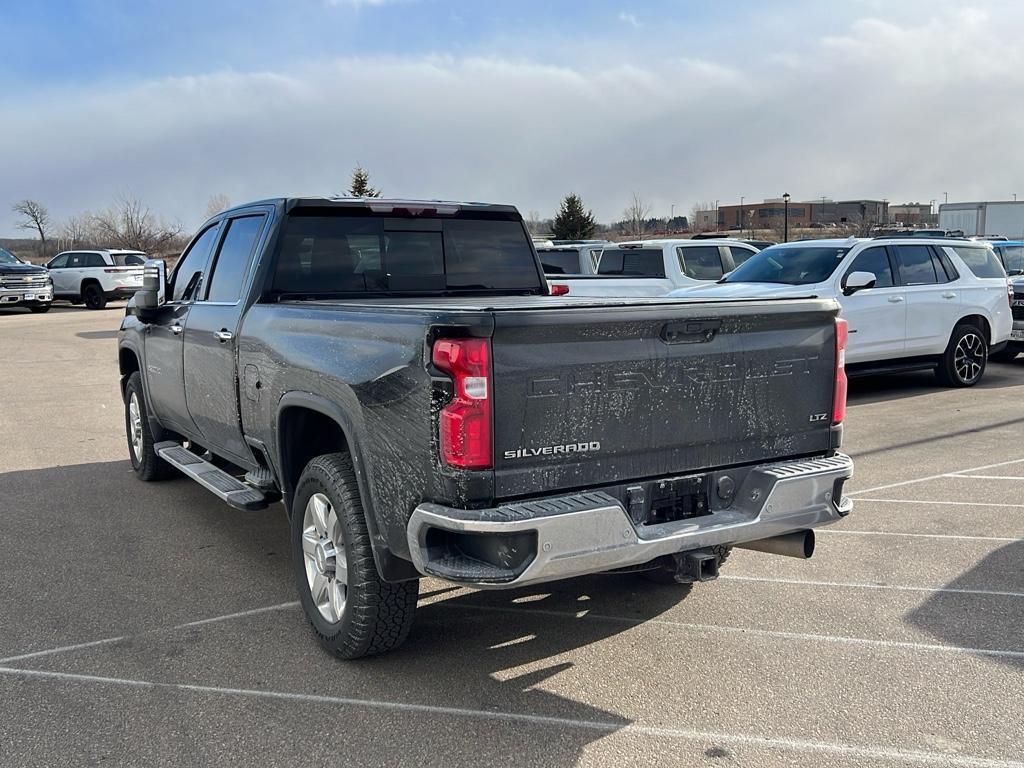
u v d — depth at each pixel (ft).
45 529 19.56
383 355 11.27
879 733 11.03
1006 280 40.60
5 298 85.05
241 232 17.22
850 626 14.24
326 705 11.77
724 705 11.75
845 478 12.86
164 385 20.29
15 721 11.37
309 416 14.24
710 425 12.06
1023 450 26.71
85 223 226.79
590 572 10.89
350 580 12.39
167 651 13.43
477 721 11.37
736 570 16.90
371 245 16.84
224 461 20.44
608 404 11.12
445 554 10.81
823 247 37.06
